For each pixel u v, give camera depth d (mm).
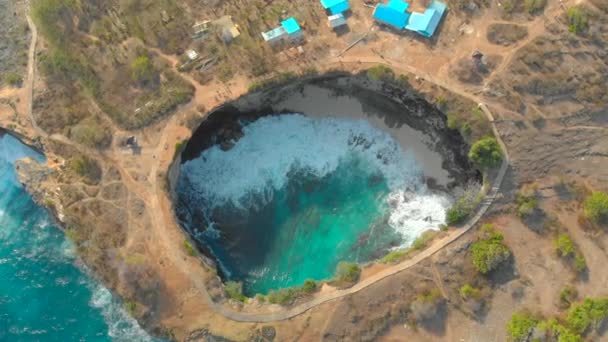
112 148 51094
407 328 47438
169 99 51156
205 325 47562
